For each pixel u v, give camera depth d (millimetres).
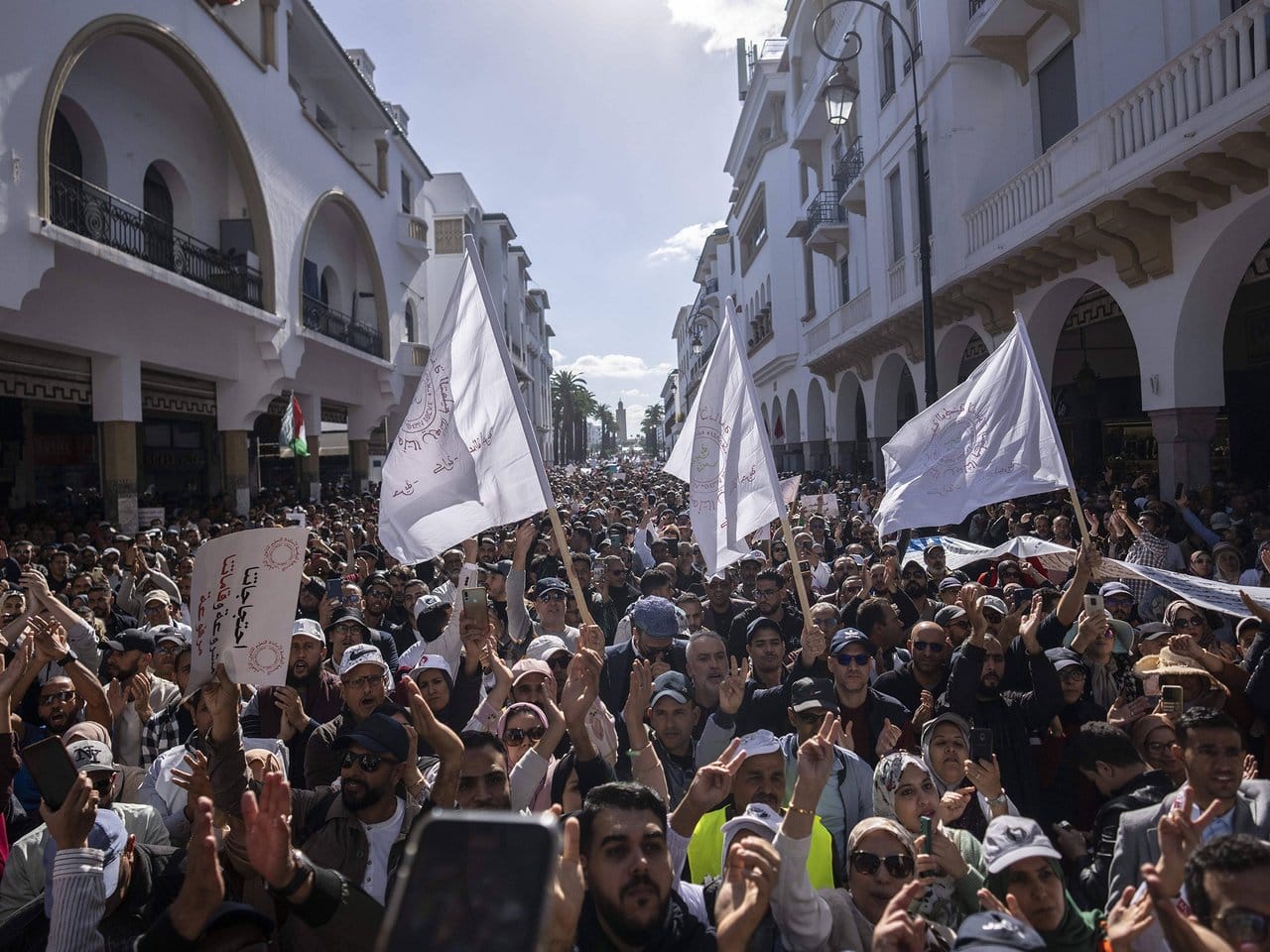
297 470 26031
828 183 26906
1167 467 11469
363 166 29781
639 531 13484
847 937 2988
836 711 4324
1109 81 12641
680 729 4875
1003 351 6922
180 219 18984
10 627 5566
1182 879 2551
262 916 2547
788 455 35688
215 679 3678
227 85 18266
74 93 15398
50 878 3164
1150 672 4879
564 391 110125
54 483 19141
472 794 3443
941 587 7707
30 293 13352
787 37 29625
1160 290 11359
